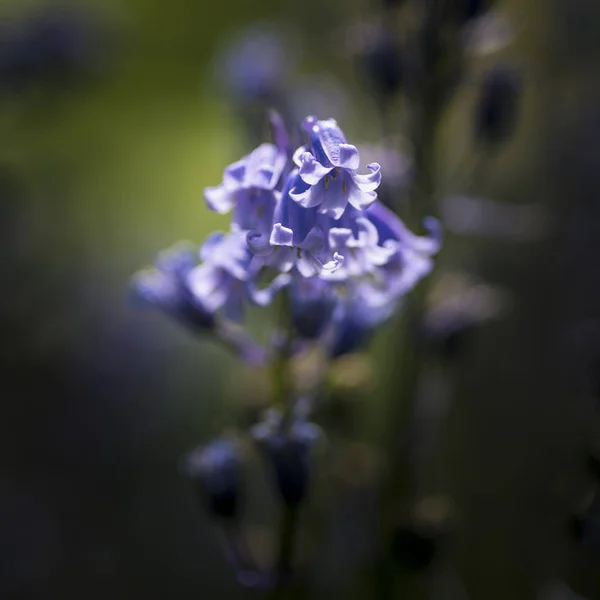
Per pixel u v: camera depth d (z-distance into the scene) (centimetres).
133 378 65
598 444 47
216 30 86
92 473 62
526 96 57
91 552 60
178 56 86
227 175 39
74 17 71
